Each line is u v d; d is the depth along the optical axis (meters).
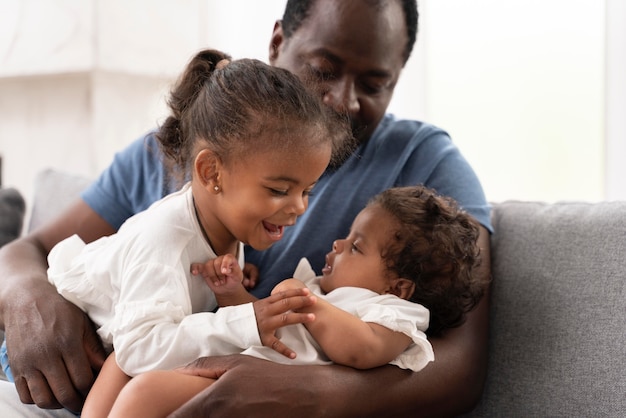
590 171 1.81
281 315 1.05
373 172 1.42
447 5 1.99
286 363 1.09
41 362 1.15
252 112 1.08
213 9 2.45
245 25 2.37
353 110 1.34
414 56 2.02
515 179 1.92
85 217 1.52
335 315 1.09
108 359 1.14
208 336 1.04
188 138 1.18
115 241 1.19
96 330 1.21
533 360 1.32
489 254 1.38
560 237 1.37
